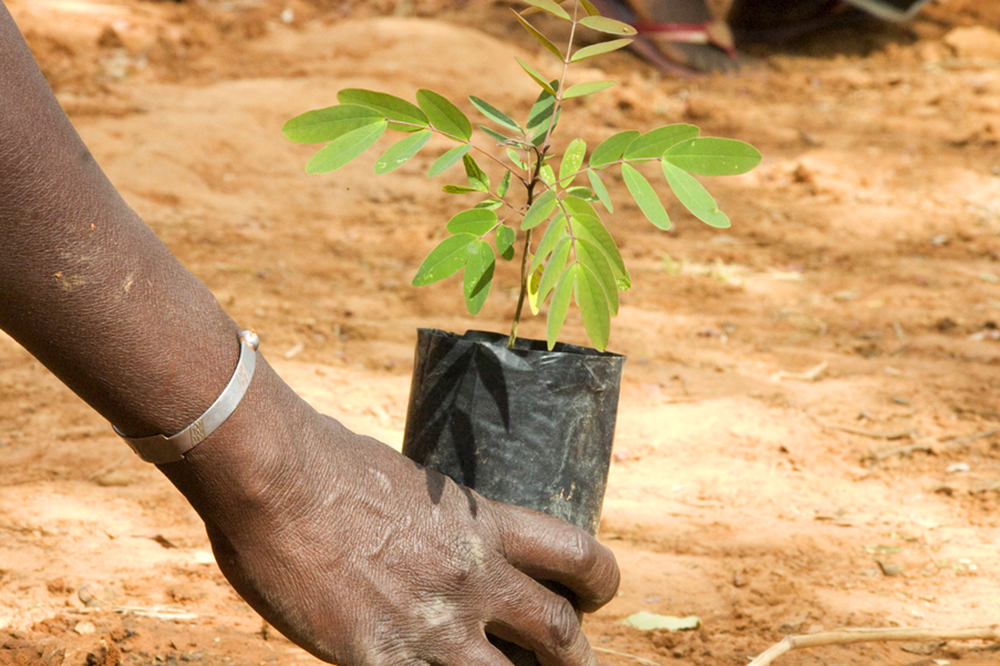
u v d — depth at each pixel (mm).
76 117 10789
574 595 2076
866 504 4133
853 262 8336
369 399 5070
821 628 3043
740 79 15492
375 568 1811
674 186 1957
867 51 16781
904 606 3213
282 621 1805
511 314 6734
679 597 3291
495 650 1883
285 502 1739
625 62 15727
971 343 6371
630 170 1986
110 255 1557
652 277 7727
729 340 6391
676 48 15781
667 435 4844
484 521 1918
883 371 5820
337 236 8555
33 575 3193
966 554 3639
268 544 1752
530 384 2129
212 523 1758
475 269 2090
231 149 10383
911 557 3611
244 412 1684
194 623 2941
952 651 2912
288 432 1750
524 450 2127
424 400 2189
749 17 16734
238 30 16031
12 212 1461
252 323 6156
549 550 1947
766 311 7055
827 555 3629
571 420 2148
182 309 1640
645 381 5539
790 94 14656
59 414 4777
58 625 2855
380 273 7582
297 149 10773
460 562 1859
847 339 6449
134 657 2707
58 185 1499
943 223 9469
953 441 4777
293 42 15039
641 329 6527
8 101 1453
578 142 2158
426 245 8367
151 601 3076
